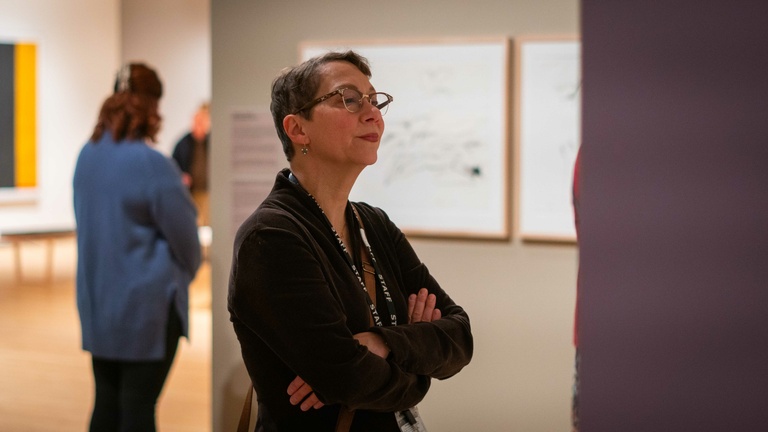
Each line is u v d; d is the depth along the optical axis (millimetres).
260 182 3736
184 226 3291
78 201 3338
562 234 3475
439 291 2055
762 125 972
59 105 10961
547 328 3529
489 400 3611
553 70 3426
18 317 7301
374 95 1833
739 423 1002
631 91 1001
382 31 3586
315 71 1801
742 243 987
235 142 3760
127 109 3264
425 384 1780
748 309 991
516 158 3500
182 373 5629
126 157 3244
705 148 987
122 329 3213
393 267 1979
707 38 979
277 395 1773
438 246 3623
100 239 3262
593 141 1014
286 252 1648
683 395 1014
